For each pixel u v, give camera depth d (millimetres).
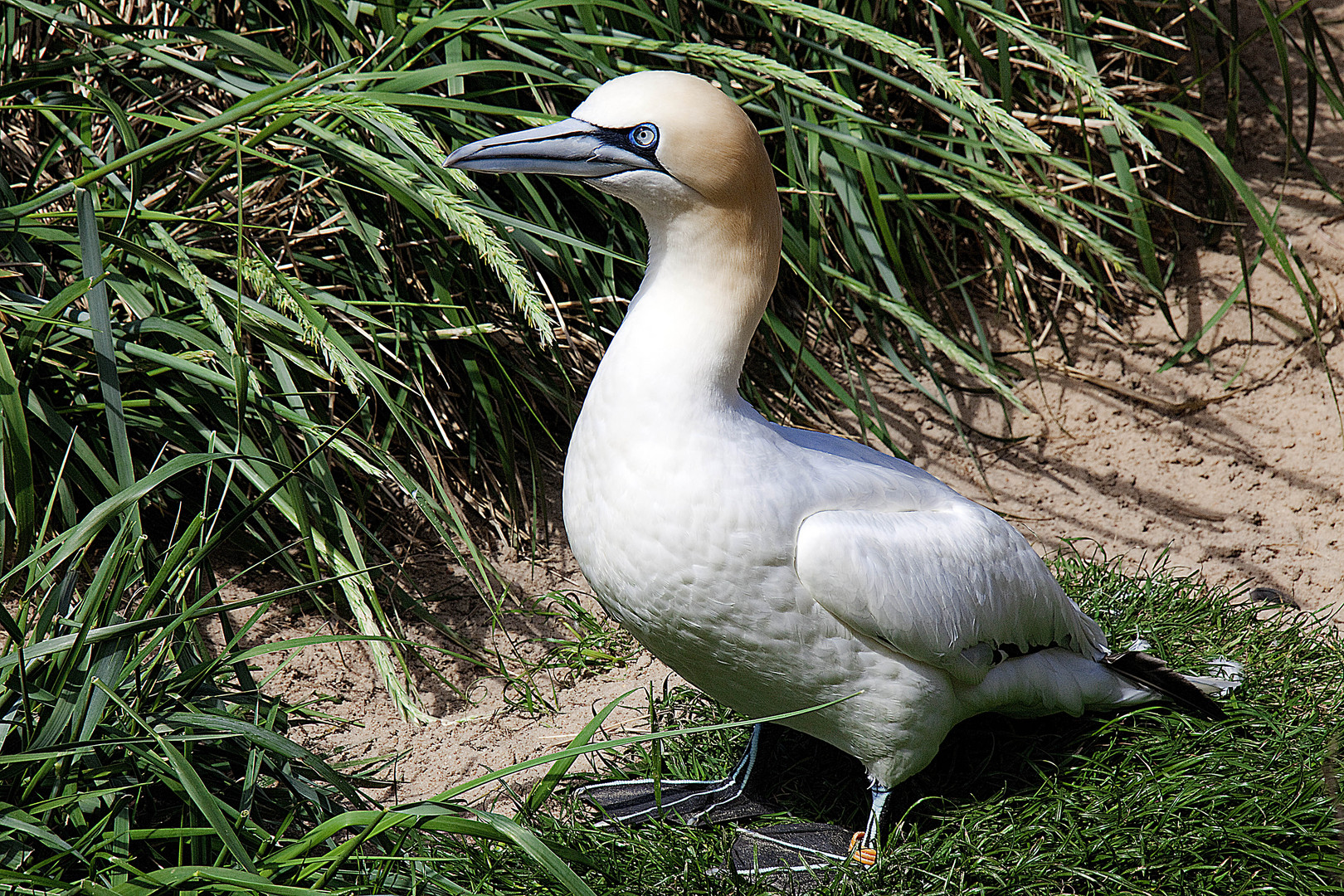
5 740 5582
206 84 9211
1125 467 10828
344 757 7516
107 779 5848
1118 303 12172
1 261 8156
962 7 11648
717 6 10180
